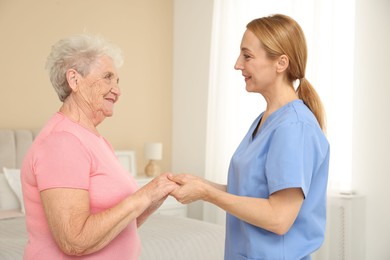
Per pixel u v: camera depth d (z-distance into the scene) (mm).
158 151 4887
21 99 4406
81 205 1341
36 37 4492
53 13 4590
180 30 5355
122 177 1511
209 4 5039
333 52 3885
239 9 4523
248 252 1562
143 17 5207
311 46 3971
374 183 3812
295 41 1555
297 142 1456
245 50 1594
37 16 4496
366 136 3854
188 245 2785
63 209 1313
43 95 4527
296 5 4066
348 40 3926
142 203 1416
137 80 5168
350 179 3939
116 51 1600
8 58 4340
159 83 5340
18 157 4094
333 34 3885
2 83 4309
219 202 1466
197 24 5168
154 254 2605
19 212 3537
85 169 1382
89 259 1426
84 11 4785
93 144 1458
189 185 1468
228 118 4586
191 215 5188
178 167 5375
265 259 1526
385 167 3748
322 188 1568
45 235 1405
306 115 1537
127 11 5086
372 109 3814
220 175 4613
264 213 1427
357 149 3902
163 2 5359
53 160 1338
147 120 5250
